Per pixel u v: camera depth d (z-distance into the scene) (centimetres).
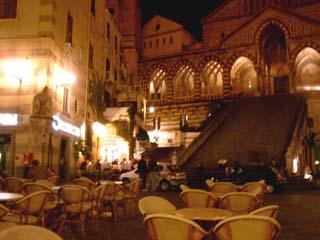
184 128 4100
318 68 4825
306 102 3997
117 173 2533
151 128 4969
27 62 1902
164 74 5228
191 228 438
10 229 332
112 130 3086
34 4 1956
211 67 5053
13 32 1942
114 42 3844
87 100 2655
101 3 3238
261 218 423
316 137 3962
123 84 4181
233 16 5150
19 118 1858
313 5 4706
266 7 4762
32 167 1377
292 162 2870
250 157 2834
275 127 3238
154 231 454
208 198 746
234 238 430
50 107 1817
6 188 1052
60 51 2075
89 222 1088
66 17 2195
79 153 2320
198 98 4959
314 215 1294
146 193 2166
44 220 808
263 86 4756
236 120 3628
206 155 3064
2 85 1903
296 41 4588
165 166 2475
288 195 2097
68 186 854
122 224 1077
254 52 4788
